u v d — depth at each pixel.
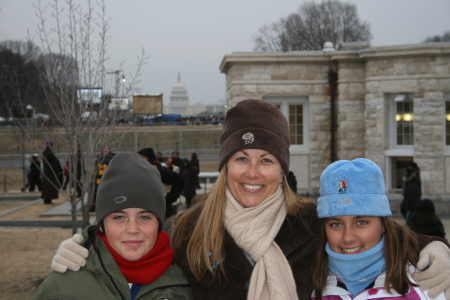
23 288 6.78
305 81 13.95
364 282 2.48
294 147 14.30
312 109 14.03
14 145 34.47
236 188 2.70
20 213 13.13
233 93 13.91
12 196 17.58
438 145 12.81
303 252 2.62
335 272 2.55
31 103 24.20
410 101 13.29
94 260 2.40
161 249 2.53
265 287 2.53
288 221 2.68
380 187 2.48
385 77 13.10
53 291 2.28
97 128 7.70
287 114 14.32
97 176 9.66
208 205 2.72
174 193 6.88
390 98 13.40
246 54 13.66
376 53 13.02
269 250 2.55
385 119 13.32
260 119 2.70
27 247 9.32
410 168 10.62
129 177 2.48
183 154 33.22
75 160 7.62
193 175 14.23
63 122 7.41
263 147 2.63
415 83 12.88
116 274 2.37
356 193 2.43
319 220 2.72
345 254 2.48
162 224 2.58
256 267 2.52
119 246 2.42
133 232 2.41
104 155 8.80
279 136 2.70
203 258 2.61
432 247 2.49
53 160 14.54
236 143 2.66
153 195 2.49
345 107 13.81
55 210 12.95
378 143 13.26
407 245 2.46
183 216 2.91
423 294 2.37
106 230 2.46
